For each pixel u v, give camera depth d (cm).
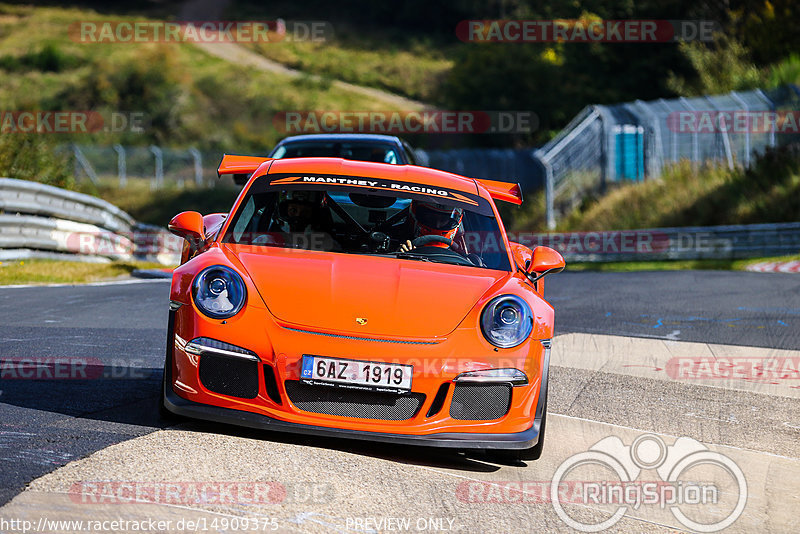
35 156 5694
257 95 19838
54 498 1127
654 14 15012
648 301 4116
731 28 13838
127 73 18850
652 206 9225
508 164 12719
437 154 12569
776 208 8044
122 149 13400
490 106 15600
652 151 10519
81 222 5206
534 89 15450
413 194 1888
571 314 3619
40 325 2589
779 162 8744
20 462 1256
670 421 1945
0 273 3941
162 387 1534
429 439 1449
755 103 9856
